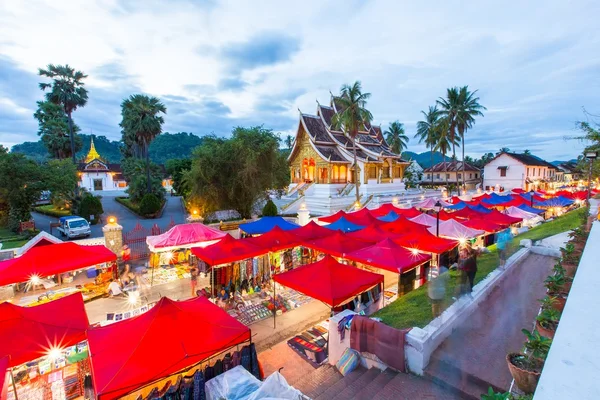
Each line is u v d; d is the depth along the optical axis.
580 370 1.99
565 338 2.40
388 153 46.56
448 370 6.08
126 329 6.77
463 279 8.49
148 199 34.84
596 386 1.82
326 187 40.56
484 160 97.56
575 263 7.34
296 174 46.75
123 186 63.38
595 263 4.36
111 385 5.46
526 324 7.46
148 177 39.53
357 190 36.03
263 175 28.48
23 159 23.95
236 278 13.45
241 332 7.18
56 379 7.86
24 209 24.00
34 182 24.27
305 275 9.95
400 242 13.75
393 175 49.59
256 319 11.33
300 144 45.62
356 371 7.16
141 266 17.31
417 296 9.25
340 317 7.95
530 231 17.36
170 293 13.67
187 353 6.28
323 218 21.64
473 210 20.94
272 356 9.09
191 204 28.39
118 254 16.77
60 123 50.38
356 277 9.89
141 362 5.96
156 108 38.88
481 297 8.58
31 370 8.07
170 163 58.00
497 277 9.77
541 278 10.27
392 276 15.52
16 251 16.44
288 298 13.15
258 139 29.17
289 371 8.36
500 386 5.52
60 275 14.48
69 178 28.05
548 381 1.92
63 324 7.35
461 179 69.44
